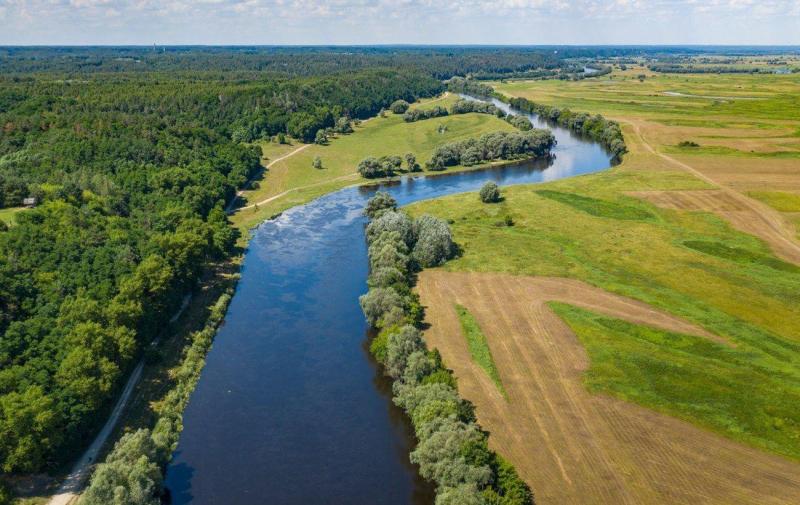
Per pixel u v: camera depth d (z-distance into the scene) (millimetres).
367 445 71000
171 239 103938
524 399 75188
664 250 123688
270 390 81438
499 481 59062
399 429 73938
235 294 110312
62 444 64250
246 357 89375
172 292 97312
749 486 60688
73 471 64375
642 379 79000
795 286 105938
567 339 89375
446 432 63938
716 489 60312
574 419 71375
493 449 66188
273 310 104125
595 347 86938
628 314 96750
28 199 109812
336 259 126750
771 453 65438
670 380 78688
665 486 60812
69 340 74250
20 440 60406
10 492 60062
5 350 70875
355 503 62000
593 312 97500
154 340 90688
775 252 121562
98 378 71188
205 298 106625
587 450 66062
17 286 80562
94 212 108562
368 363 88312
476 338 89812
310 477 65625
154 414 74812
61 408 64750
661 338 89062
